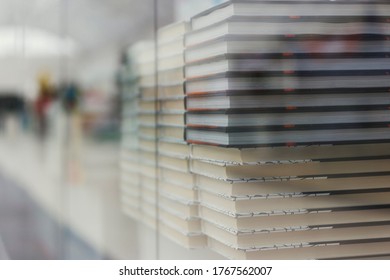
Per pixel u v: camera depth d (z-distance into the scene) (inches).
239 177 34.7
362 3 35.5
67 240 65.4
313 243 35.6
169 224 43.1
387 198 36.4
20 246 65.9
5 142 93.2
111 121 77.1
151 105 47.0
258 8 34.5
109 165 67.7
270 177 35.0
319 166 35.5
